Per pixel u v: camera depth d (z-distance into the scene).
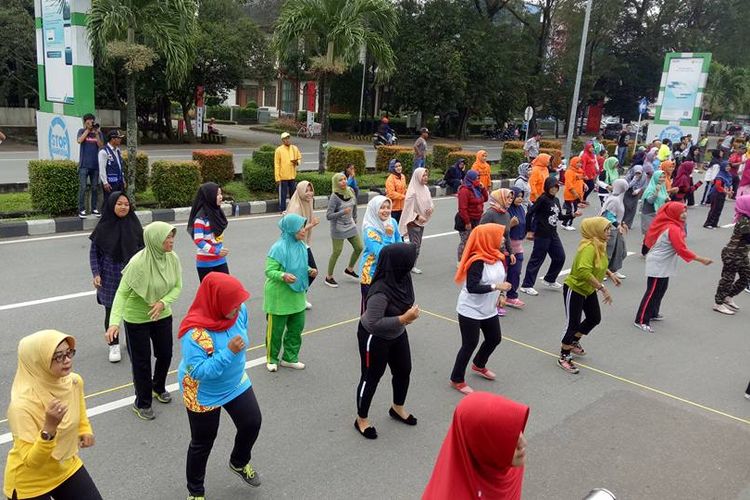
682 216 7.79
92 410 5.22
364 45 16.23
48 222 10.98
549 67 42.75
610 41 45.38
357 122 40.22
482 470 2.57
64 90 13.97
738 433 5.55
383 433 5.17
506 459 2.50
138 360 5.01
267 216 13.75
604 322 8.34
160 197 13.26
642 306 8.11
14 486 3.13
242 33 28.64
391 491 4.39
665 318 8.69
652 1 45.69
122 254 6.00
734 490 4.67
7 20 23.86
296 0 16.25
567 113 44.44
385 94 40.31
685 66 27.48
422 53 35.47
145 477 4.38
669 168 13.88
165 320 5.14
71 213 12.20
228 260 9.84
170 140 29.80
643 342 7.69
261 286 8.68
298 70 36.28
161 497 4.18
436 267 10.41
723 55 47.22
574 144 29.98
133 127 12.84
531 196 13.18
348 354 6.68
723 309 9.05
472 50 36.47
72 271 8.81
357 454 4.84
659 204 11.96
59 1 13.38
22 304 7.45
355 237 9.05
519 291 9.45
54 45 14.02
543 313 8.49
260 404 5.52
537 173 13.20
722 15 45.25
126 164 13.12
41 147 15.22
